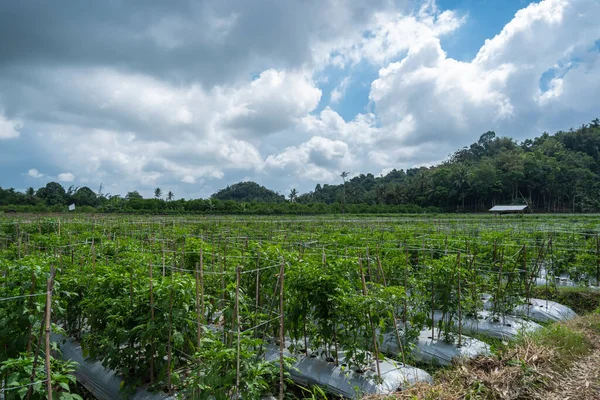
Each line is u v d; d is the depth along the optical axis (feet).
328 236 54.95
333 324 23.57
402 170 646.33
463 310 30.19
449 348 27.61
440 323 28.53
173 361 20.74
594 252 48.73
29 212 196.03
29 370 15.44
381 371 23.54
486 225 96.43
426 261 34.86
